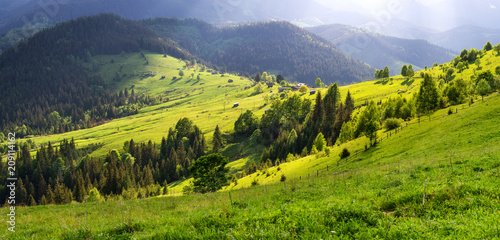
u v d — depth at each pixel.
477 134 41.38
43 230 15.30
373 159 51.06
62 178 156.62
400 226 8.53
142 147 177.50
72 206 27.91
